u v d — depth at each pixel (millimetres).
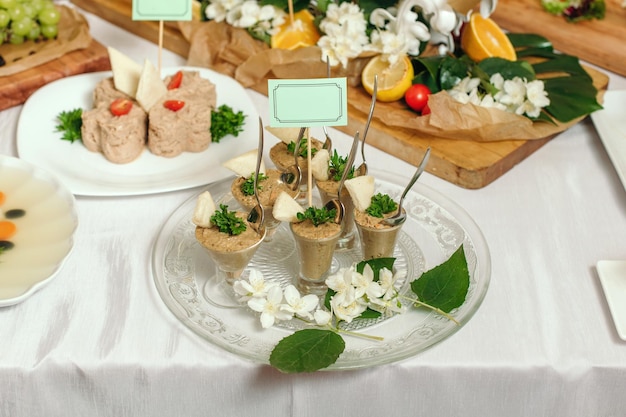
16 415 834
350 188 841
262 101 1153
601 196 1001
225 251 817
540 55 1188
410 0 1085
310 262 845
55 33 1208
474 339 828
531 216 970
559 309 858
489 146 1031
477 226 910
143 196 983
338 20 1123
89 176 1006
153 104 1038
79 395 828
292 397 826
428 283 836
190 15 1055
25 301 856
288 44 1166
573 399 823
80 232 935
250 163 894
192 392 825
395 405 833
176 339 828
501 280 889
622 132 1074
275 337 812
